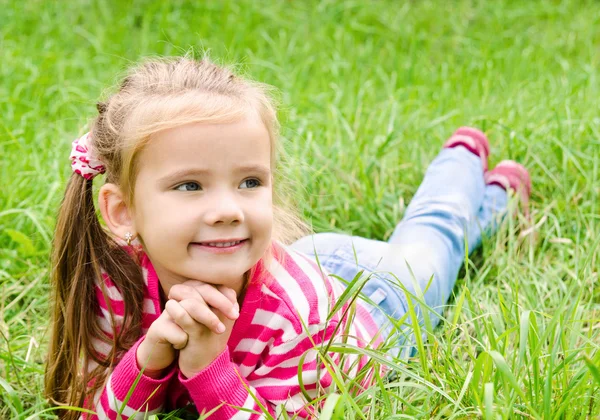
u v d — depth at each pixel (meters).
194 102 1.99
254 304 2.19
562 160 3.81
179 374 2.13
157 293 2.25
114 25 5.99
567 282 3.04
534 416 1.88
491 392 1.77
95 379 2.35
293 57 5.66
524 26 6.26
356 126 4.12
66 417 2.32
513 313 2.55
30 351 2.72
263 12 6.19
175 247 1.99
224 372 2.10
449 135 4.16
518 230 3.51
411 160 3.92
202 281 2.06
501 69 5.39
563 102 4.25
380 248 3.04
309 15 6.29
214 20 6.14
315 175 3.54
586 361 1.78
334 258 2.96
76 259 2.30
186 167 1.95
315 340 2.22
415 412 2.07
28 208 3.44
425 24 6.25
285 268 2.30
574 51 5.77
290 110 4.23
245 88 2.13
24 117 4.36
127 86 2.19
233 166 1.97
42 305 3.00
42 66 5.21
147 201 2.02
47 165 3.85
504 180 3.61
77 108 4.72
